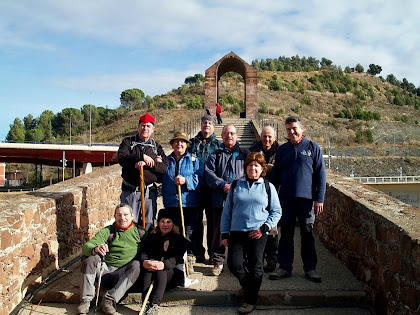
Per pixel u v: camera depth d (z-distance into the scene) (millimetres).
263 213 4223
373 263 4352
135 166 4855
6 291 4070
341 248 5594
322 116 74312
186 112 66312
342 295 4418
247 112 25781
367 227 4570
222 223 4367
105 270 4418
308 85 95688
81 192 6211
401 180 34281
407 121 79125
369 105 90562
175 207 5145
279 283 4770
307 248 4934
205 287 4680
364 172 43188
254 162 4238
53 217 5227
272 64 116625
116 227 4531
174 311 4309
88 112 87438
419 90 127812
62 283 4812
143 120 5062
